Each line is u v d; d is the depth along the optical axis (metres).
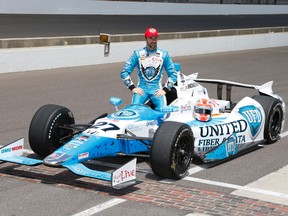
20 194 6.39
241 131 8.14
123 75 8.25
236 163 7.83
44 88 13.50
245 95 13.73
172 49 20.94
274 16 39.50
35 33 19.89
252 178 7.14
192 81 8.71
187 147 7.05
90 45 17.78
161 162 6.66
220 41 23.34
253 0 40.97
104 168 7.41
